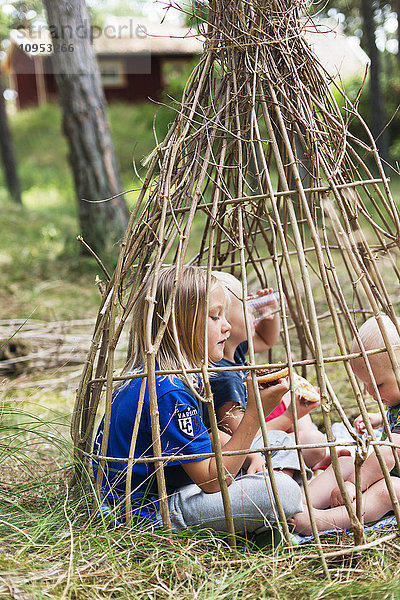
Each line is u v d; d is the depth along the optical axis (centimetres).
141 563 180
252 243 291
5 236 964
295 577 174
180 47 2086
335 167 198
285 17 203
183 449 194
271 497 192
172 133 206
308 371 370
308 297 183
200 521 196
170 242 199
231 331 258
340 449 246
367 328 219
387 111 1482
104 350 216
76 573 172
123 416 204
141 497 201
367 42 1115
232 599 166
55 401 354
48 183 1738
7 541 188
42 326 461
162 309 204
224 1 206
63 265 725
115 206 726
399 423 221
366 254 205
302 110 200
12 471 262
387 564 182
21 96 2711
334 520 205
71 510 207
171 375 199
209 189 427
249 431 193
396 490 207
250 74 202
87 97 716
